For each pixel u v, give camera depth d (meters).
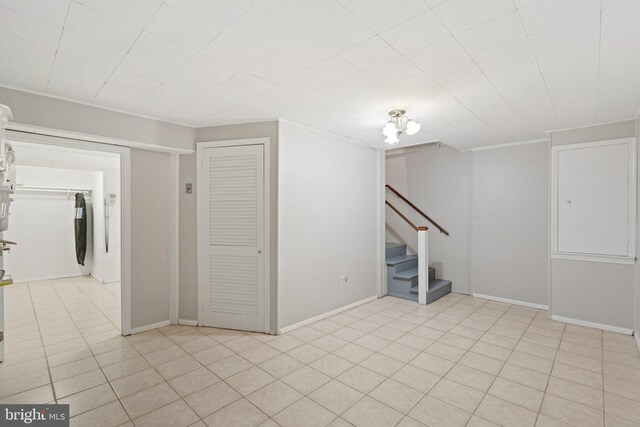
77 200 6.11
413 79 2.31
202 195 3.57
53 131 2.68
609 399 2.20
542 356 2.85
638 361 2.74
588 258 3.56
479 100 2.74
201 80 2.35
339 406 2.12
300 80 2.34
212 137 3.57
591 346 3.05
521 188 4.41
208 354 2.88
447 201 5.18
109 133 2.98
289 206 3.46
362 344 3.12
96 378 2.46
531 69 2.15
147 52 1.94
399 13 1.54
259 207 3.39
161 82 2.39
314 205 3.76
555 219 3.77
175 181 3.65
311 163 3.71
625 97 2.66
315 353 2.91
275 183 3.34
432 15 1.55
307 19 1.59
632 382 2.41
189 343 3.12
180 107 2.96
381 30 1.69
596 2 1.45
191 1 1.45
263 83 2.40
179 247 3.67
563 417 2.01
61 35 1.74
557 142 3.74
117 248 5.82
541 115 3.17
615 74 2.22
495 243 4.64
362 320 3.81
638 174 3.18
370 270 4.64
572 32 1.70
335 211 4.05
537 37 1.75
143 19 1.60
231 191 3.48
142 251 3.45
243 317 3.46
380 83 2.39
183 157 3.67
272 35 1.75
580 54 1.94
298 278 3.57
